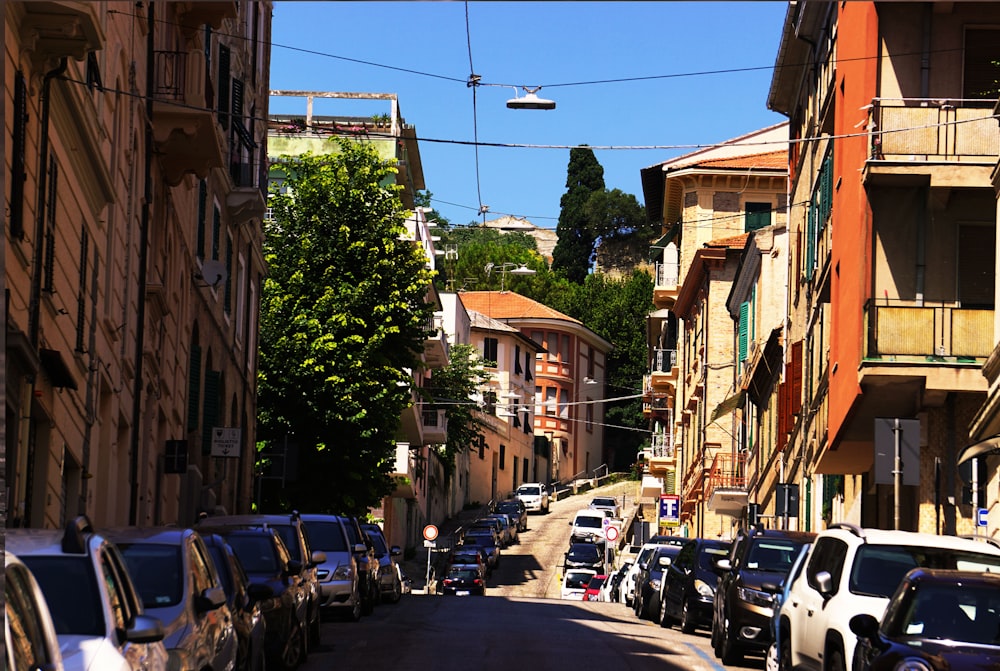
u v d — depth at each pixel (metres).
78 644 7.46
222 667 11.00
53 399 18.48
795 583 14.71
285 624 15.58
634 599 33.81
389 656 17.69
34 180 16.53
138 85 24.23
